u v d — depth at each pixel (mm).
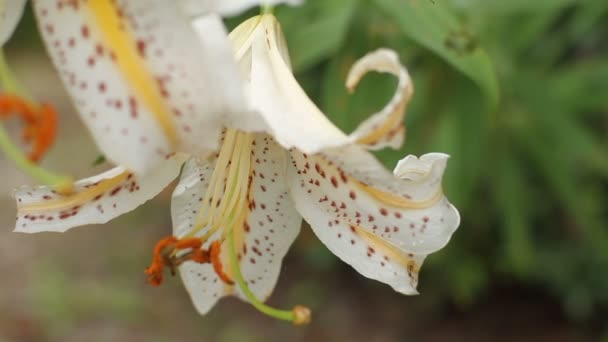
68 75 737
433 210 824
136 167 733
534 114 1538
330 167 839
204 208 873
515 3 1255
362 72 782
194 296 922
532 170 1827
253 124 758
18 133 3400
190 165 880
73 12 735
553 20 1460
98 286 2455
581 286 2066
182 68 732
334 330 2258
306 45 1119
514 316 2217
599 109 1624
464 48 920
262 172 874
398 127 772
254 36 829
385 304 2316
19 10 744
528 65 1566
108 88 734
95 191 853
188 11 728
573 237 2064
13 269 2582
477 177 1591
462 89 1314
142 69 732
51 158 3277
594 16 1467
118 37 732
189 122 737
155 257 840
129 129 733
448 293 2229
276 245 900
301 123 789
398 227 833
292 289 2381
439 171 812
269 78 808
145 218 2768
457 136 1351
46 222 859
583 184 1827
